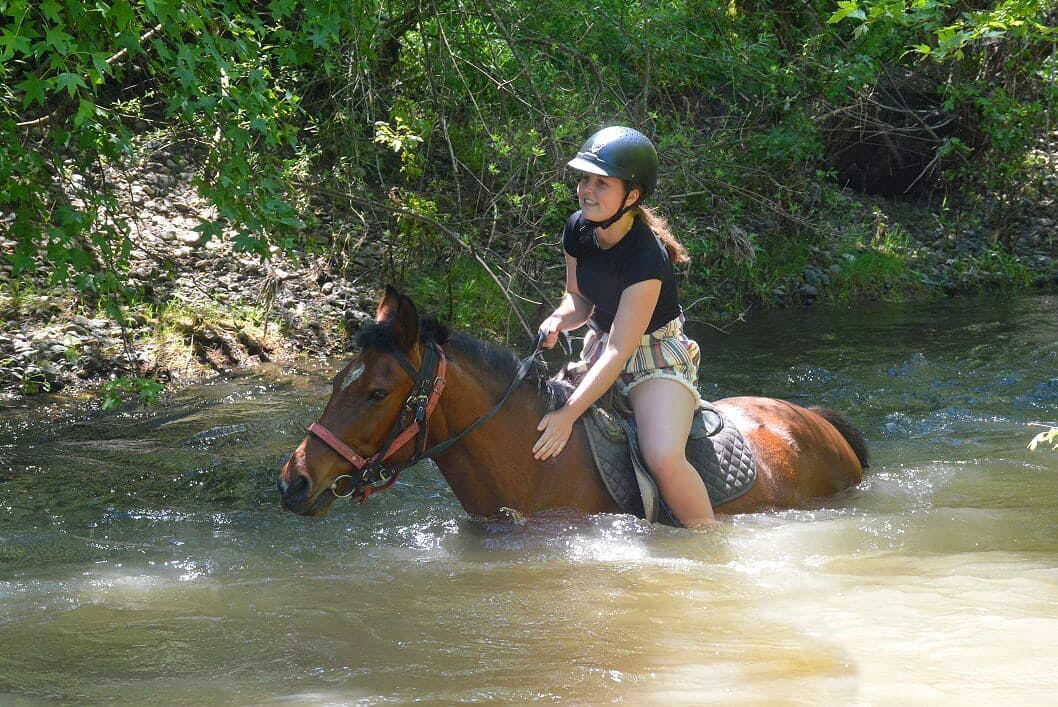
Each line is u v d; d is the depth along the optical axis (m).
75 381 7.77
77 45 4.91
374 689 2.95
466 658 3.16
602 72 11.21
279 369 8.48
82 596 3.78
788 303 12.34
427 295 10.33
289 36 6.30
